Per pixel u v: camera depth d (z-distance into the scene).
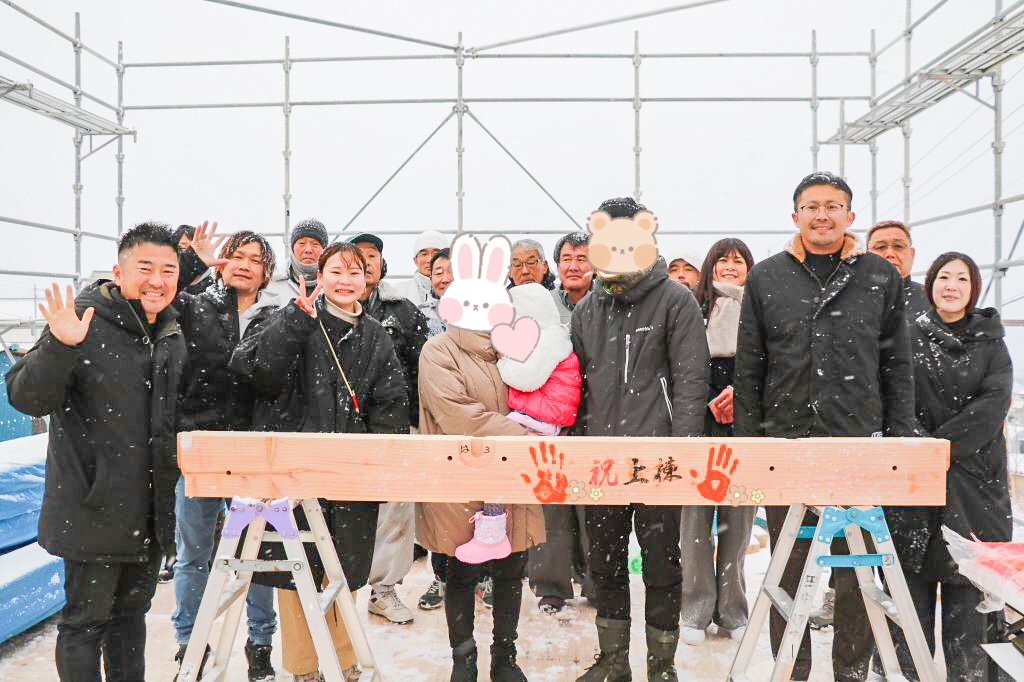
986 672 1.95
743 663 1.86
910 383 2.04
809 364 2.03
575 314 2.35
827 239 2.03
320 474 1.71
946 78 5.57
